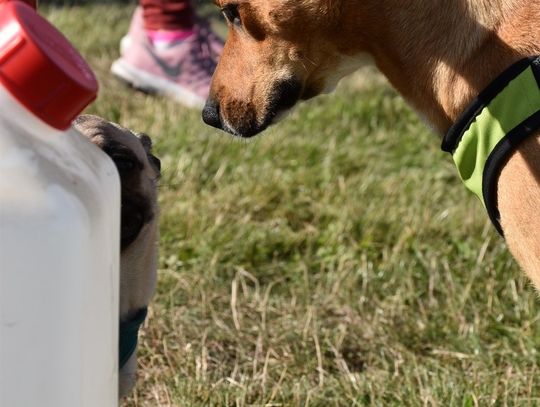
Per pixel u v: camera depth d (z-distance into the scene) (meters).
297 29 2.68
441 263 4.08
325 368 3.45
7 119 1.47
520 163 2.35
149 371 3.32
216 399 3.15
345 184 4.74
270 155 5.07
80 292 1.49
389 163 5.12
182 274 3.91
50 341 1.46
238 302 3.82
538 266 2.39
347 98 6.01
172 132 5.29
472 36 2.48
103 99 5.79
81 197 1.51
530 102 2.32
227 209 4.46
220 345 3.55
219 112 2.98
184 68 5.88
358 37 2.64
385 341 3.58
